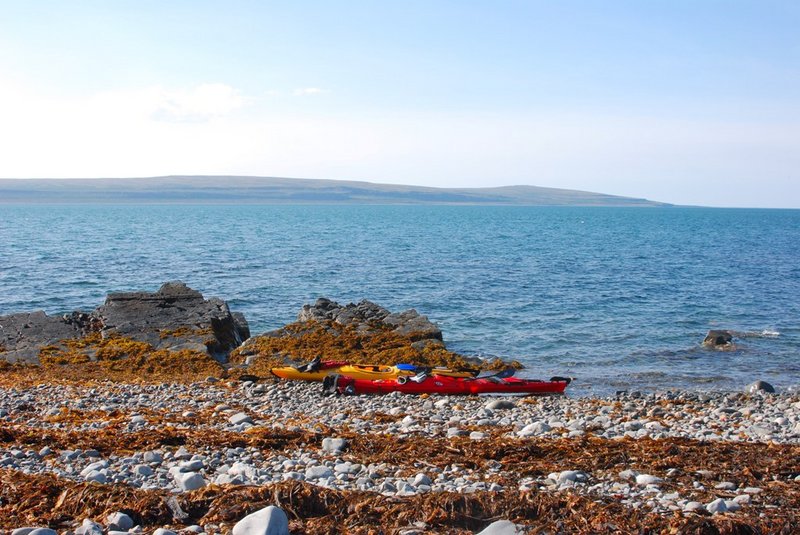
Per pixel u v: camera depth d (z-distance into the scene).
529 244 100.38
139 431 13.57
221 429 14.87
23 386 21.69
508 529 7.75
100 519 8.13
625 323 37.88
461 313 40.50
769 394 22.94
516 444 12.28
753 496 9.32
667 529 7.84
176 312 30.97
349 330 29.84
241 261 69.25
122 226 143.50
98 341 27.72
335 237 111.25
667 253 86.62
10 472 10.05
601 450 11.92
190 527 7.84
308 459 11.49
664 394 22.66
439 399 21.00
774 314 41.72
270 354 27.22
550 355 30.27
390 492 9.48
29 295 47.06
